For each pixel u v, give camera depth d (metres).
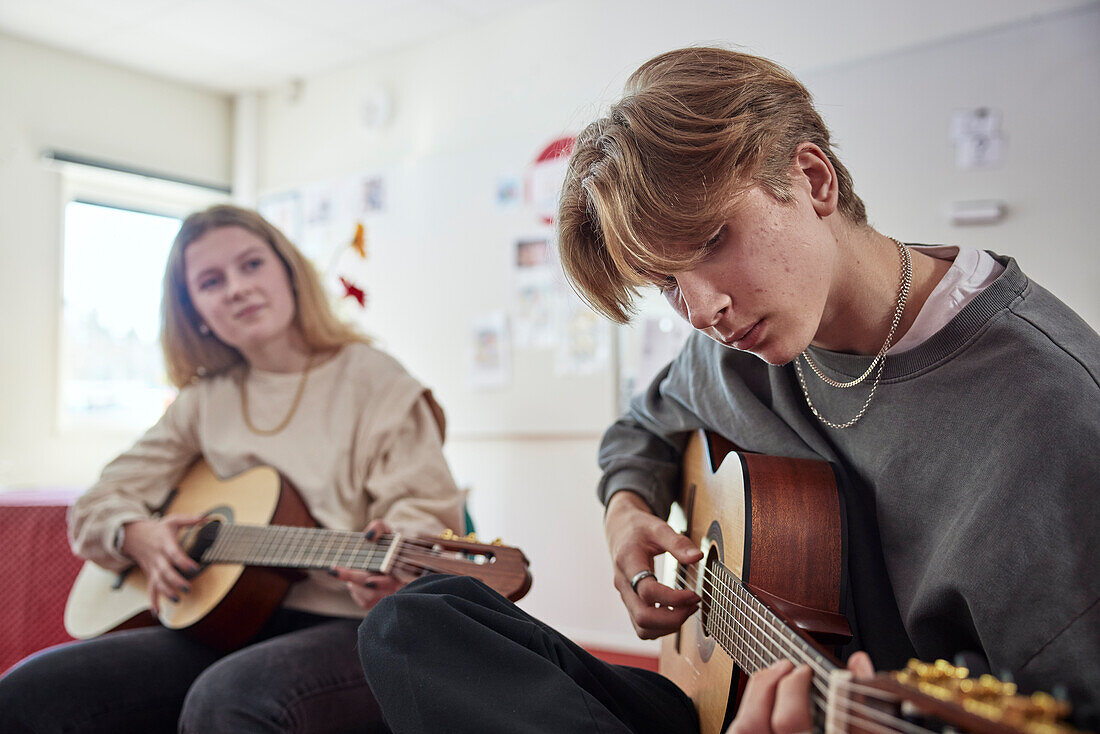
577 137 0.98
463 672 0.88
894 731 0.54
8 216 4.24
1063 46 2.87
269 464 1.75
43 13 4.11
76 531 1.79
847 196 0.95
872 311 0.96
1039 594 0.79
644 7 3.79
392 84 4.62
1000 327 0.89
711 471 1.21
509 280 4.11
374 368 1.79
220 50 4.57
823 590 0.97
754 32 3.48
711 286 0.86
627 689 1.02
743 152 0.84
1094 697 0.74
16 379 4.23
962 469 0.90
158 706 1.51
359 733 1.40
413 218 4.47
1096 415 0.81
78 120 4.53
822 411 1.09
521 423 4.02
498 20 4.24
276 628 1.61
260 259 1.77
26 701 1.40
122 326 4.70
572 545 3.85
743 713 0.65
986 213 2.95
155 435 1.90
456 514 1.67
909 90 3.13
